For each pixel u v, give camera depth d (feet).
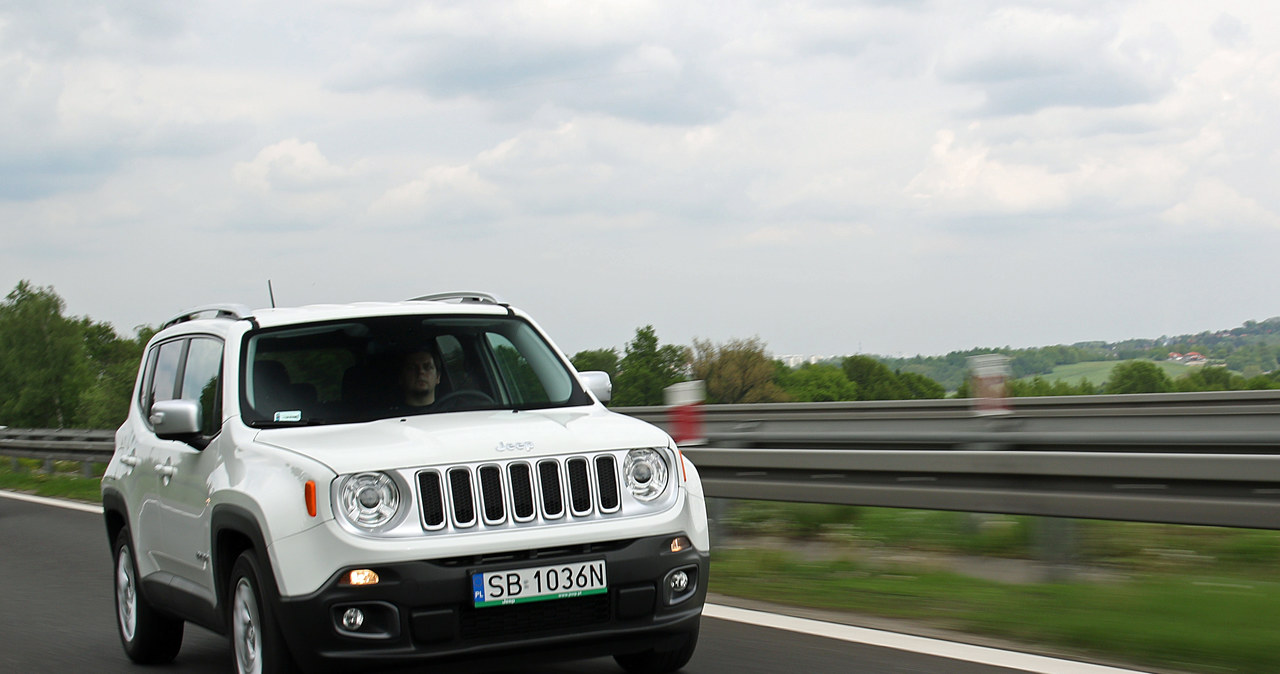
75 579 33.63
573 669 19.34
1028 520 28.09
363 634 15.07
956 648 19.11
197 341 20.93
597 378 20.58
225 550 17.49
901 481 26.91
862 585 24.89
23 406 344.28
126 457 22.90
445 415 18.31
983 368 41.01
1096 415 56.80
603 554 15.83
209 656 22.71
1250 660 17.34
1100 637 18.94
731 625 21.98
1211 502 21.24
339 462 15.58
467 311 20.56
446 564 15.26
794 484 29.53
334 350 19.16
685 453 32.22
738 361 257.34
